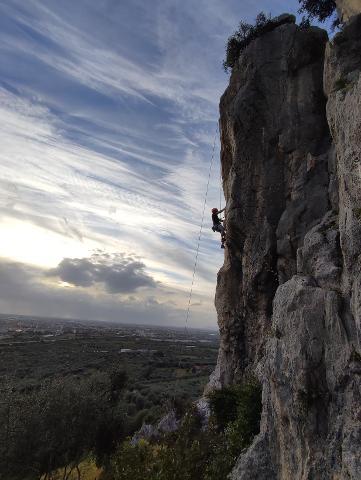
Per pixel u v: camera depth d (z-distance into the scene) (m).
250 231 19.30
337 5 17.80
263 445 11.12
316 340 9.75
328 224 12.96
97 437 26.25
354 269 9.41
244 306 20.03
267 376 11.84
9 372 61.09
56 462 24.69
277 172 18.89
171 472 10.90
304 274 12.35
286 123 19.00
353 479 7.34
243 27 22.66
